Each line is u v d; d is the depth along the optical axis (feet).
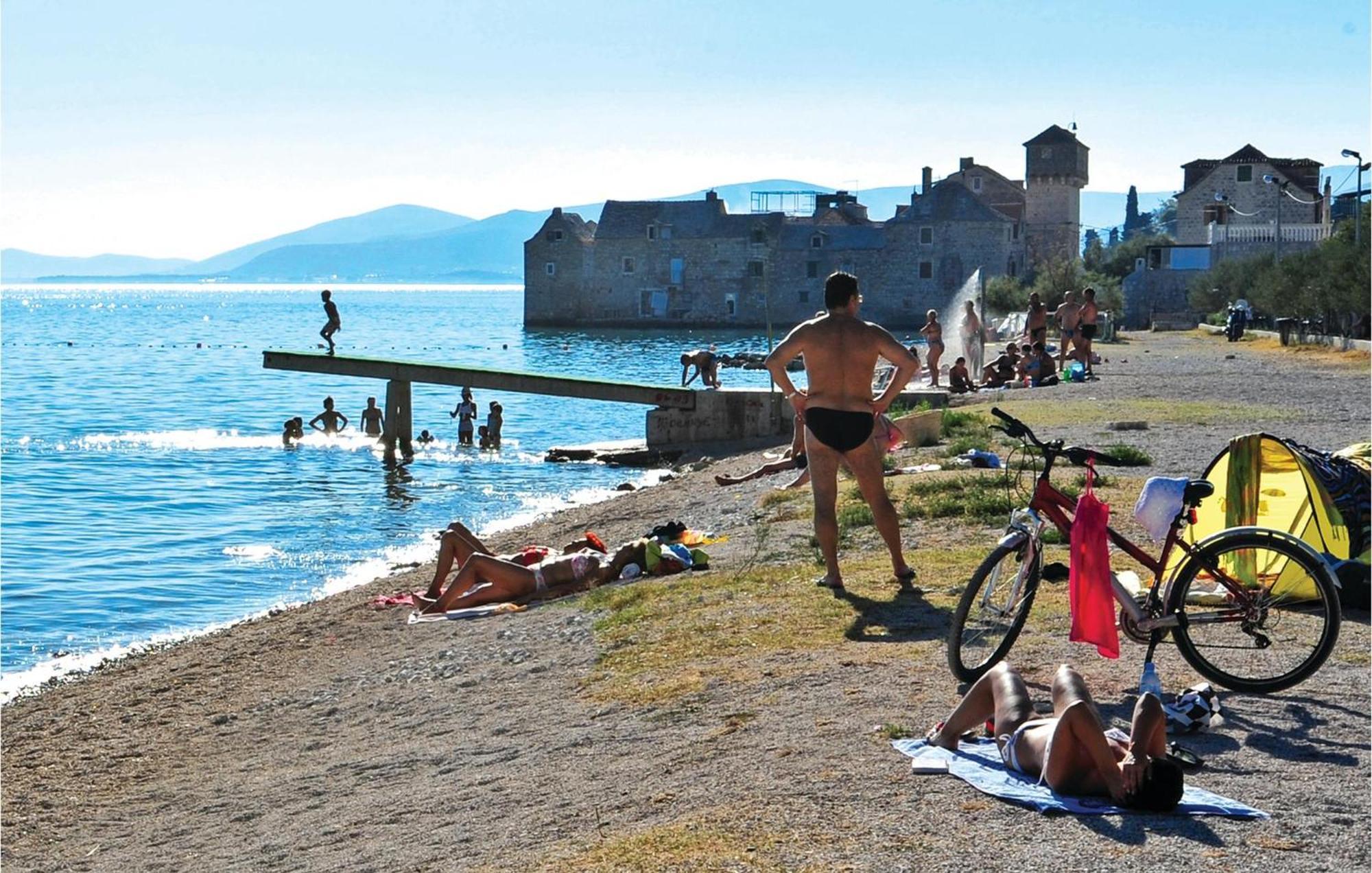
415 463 115.96
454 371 122.93
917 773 20.22
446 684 35.60
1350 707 22.94
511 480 103.76
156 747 35.94
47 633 56.13
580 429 146.61
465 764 26.81
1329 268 170.40
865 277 455.63
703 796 20.56
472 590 47.26
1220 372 118.11
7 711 42.88
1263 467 31.63
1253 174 332.39
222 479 105.60
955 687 25.63
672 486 84.69
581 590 45.98
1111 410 83.92
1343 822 17.53
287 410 171.12
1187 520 25.00
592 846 19.02
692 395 116.98
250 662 45.09
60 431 143.33
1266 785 19.13
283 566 70.18
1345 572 29.09
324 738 33.12
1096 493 48.73
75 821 29.89
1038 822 17.85
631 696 28.91
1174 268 287.28
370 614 49.65
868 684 26.50
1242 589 24.90
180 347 335.06
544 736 27.37
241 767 32.07
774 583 38.83
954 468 60.23
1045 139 452.76
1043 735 19.30
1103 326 195.21
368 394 196.13
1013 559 26.48
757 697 26.68
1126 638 28.32
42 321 563.07
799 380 211.41
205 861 24.09
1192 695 22.21
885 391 36.32
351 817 24.66
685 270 478.18
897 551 36.96
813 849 17.43
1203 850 16.66
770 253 467.52
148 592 64.23
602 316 489.67
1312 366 123.24
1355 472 30.37
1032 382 115.55
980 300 199.21
